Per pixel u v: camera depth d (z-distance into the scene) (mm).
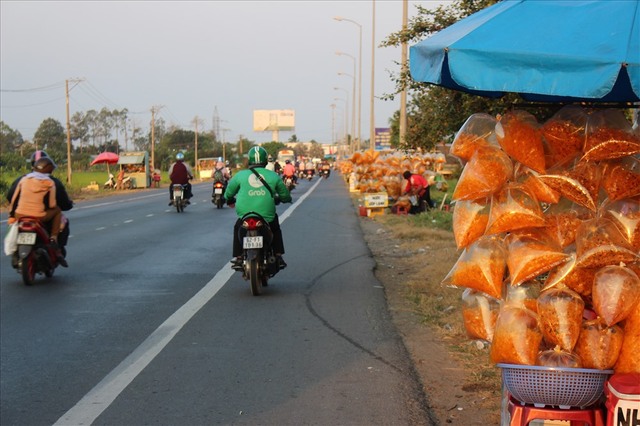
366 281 11891
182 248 16500
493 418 5738
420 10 11875
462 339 8070
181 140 144625
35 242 11641
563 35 4340
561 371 4348
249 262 10523
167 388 6555
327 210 27812
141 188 59531
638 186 4637
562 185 4688
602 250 4473
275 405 6094
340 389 6480
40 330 8719
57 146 131875
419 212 23875
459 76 4426
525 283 4750
